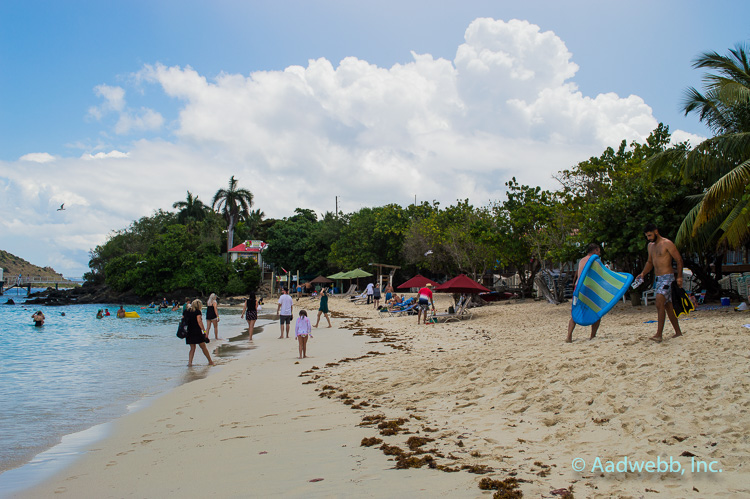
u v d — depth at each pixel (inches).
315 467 180.5
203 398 344.2
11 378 446.9
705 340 270.7
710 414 184.2
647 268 314.3
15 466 215.3
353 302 1679.4
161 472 191.3
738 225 520.7
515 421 218.7
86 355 599.5
